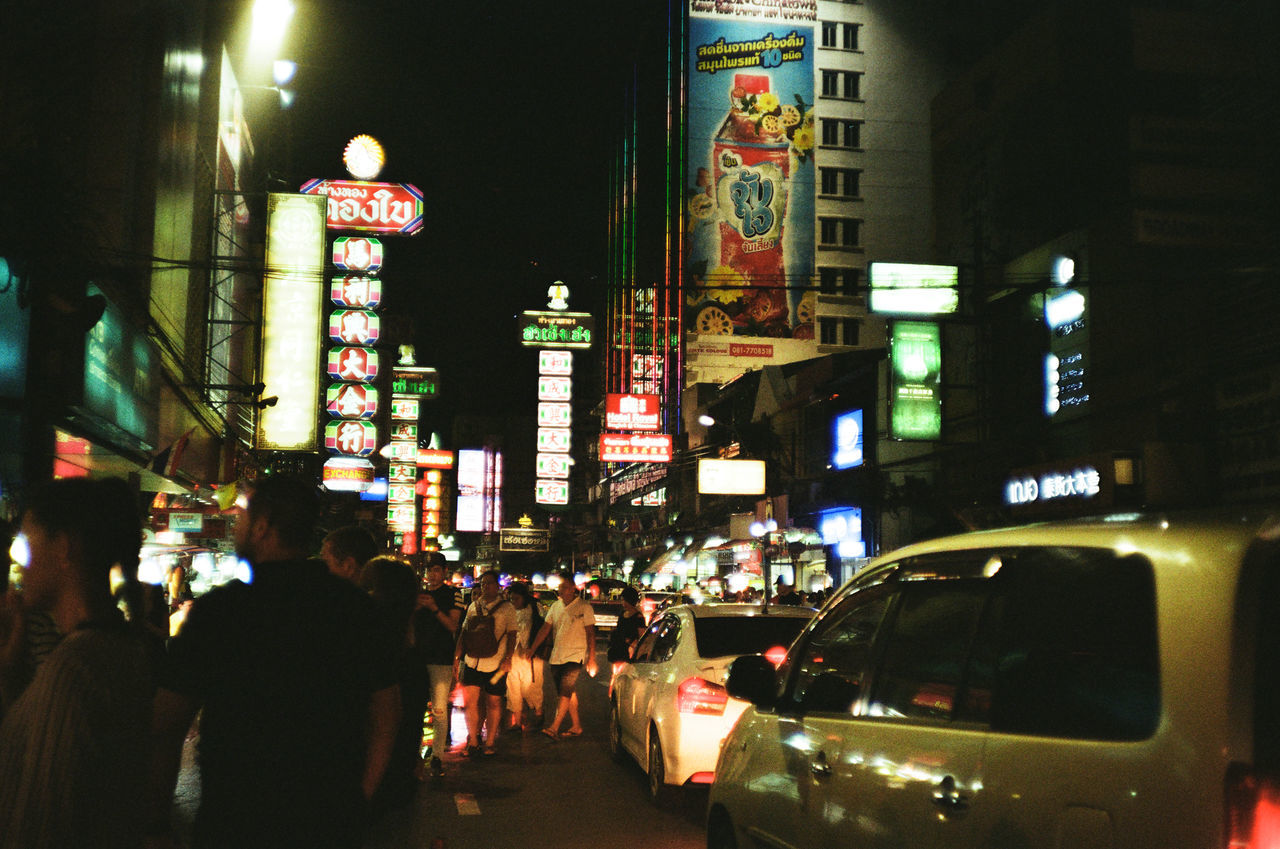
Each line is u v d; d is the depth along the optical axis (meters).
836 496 33.66
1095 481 19.56
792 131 59.00
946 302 26.05
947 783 2.97
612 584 35.88
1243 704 2.22
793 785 4.06
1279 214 17.14
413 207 30.84
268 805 2.95
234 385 24.05
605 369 86.69
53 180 11.02
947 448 27.03
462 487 90.94
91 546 2.65
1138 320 20.58
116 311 15.21
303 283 26.73
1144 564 2.60
